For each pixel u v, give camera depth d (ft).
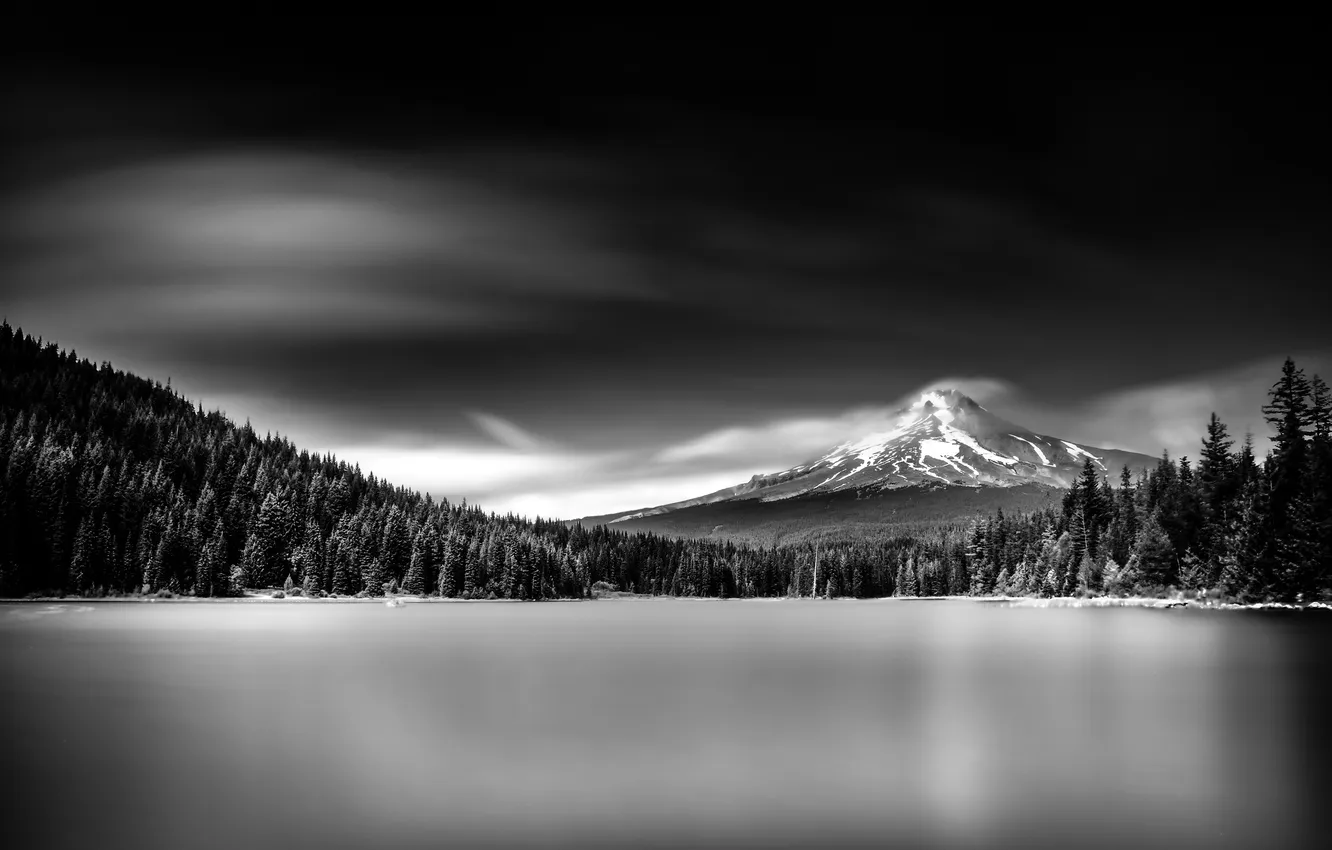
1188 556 538.88
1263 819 108.27
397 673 256.11
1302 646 299.79
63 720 174.50
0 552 615.57
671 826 106.11
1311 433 476.13
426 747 148.46
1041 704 192.85
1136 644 320.09
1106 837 102.01
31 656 294.25
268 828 105.09
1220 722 169.68
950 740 154.10
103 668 262.06
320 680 238.07
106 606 631.15
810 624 539.29
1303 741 152.05
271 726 168.25
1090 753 143.33
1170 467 625.41
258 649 329.93
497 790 121.60
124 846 98.07
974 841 100.99
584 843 100.37
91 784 124.16
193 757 140.77
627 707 191.52
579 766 135.33
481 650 338.75
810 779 127.44
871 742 152.46
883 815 110.11
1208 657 272.51
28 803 115.03
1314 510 456.04
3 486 631.97
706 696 209.26
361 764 136.26
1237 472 536.83
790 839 101.71
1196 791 120.67
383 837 101.65
